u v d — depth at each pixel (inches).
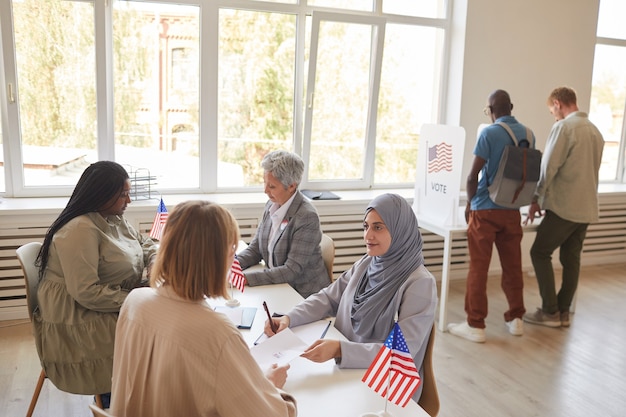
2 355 122.3
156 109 159.2
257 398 45.8
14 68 141.1
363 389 62.1
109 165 89.0
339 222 168.7
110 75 153.3
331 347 66.0
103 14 145.0
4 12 137.1
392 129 185.3
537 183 142.7
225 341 45.8
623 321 155.9
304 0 165.8
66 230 83.4
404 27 179.6
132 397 49.4
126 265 89.0
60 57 144.7
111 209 89.9
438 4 182.9
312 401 59.2
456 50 182.4
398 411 57.9
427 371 70.2
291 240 102.4
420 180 155.7
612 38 209.5
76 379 85.2
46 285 84.4
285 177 100.7
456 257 186.7
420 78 185.2
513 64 185.6
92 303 83.6
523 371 124.6
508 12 181.6
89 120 151.1
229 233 48.6
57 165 151.4
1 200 144.4
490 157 134.8
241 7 159.6
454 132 142.6
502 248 141.3
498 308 162.9
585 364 129.2
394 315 73.0
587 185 144.9
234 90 164.7
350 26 168.2
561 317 151.7
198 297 47.4
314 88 169.2
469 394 113.8
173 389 46.3
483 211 137.3
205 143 164.6
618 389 118.3
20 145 146.6
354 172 183.6
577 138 143.9
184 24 156.5
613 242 210.8
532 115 191.8
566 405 111.3
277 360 64.8
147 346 47.8
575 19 190.9
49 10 141.0
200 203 48.8
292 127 174.1
